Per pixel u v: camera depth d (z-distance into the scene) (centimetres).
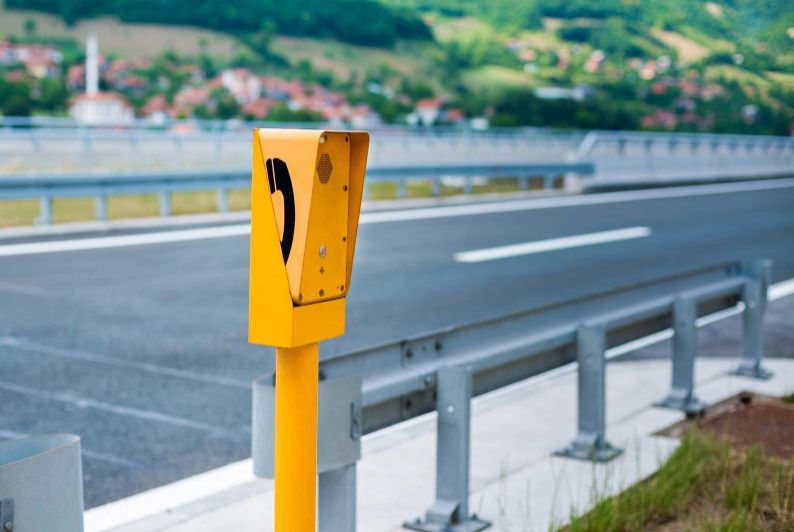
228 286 1022
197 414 568
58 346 737
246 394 615
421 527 378
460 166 2220
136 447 504
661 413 553
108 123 2109
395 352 358
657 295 561
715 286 615
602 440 476
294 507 225
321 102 13975
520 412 559
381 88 13975
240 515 397
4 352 714
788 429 530
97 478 457
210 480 448
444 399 375
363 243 1403
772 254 1452
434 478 445
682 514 390
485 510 403
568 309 477
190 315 868
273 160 212
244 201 1928
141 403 588
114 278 1054
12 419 546
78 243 1316
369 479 443
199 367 682
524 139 2966
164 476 462
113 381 638
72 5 15675
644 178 2969
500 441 502
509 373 434
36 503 207
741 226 1845
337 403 305
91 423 544
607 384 631
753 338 654
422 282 1091
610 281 1130
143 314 868
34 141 2012
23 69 12306
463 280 1112
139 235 1413
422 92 13525
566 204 2183
